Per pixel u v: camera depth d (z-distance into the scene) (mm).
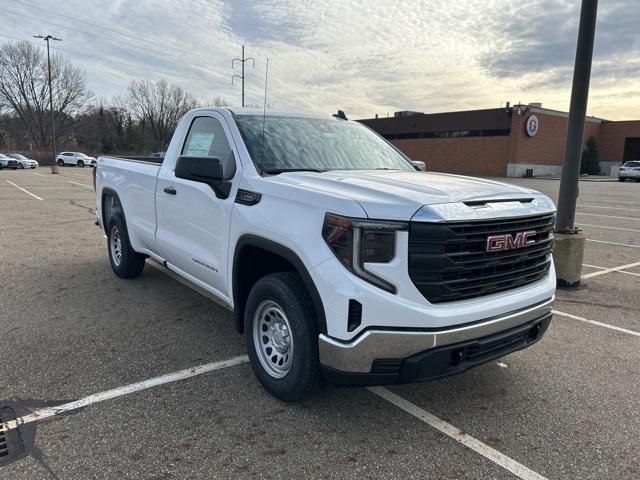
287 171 3682
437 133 51562
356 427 3166
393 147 4883
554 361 4297
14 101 79812
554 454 2947
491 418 3328
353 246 2742
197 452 2867
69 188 22266
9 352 4168
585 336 4914
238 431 3082
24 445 2895
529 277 3322
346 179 3297
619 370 4129
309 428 3135
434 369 2816
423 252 2715
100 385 3633
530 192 3402
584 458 2916
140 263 6211
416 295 2742
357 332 2770
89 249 8352
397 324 2723
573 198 6773
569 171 6719
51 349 4242
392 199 2795
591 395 3684
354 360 2801
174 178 4574
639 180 40156
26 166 46469
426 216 2701
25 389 3557
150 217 5180
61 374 3793
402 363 2783
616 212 16641
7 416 3201
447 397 3602
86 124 87125
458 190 3014
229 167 3842
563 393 3707
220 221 3795
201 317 5074
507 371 4074
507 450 2977
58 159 57031
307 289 3023
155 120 92562
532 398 3619
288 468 2750
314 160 3965
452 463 2838
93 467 2713
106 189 6387
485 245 2896
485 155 47719
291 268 3461
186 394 3520
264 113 4324
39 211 13539
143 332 4656
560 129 48406
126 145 85625
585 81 6504
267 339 3539
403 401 3520
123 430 3066
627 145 52156
